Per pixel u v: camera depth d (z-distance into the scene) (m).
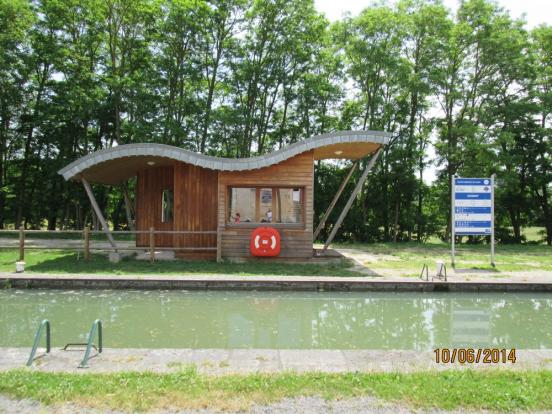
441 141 26.75
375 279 10.16
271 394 3.96
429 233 27.94
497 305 9.30
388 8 25.42
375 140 12.90
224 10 24.55
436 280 10.22
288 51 25.41
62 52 22.62
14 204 27.06
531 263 14.22
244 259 13.58
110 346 6.59
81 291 9.89
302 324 8.01
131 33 24.22
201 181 14.24
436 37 25.31
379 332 7.53
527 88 26.19
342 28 25.81
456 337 7.25
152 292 9.84
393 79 25.23
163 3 23.88
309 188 13.64
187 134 25.02
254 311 8.76
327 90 25.27
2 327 7.55
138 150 13.09
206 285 9.93
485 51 25.19
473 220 13.31
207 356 5.22
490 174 24.64
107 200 28.69
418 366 4.84
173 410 3.69
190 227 14.18
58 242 19.42
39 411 3.67
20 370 4.64
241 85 26.19
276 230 13.34
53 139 25.52
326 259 13.63
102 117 25.39
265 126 27.08
